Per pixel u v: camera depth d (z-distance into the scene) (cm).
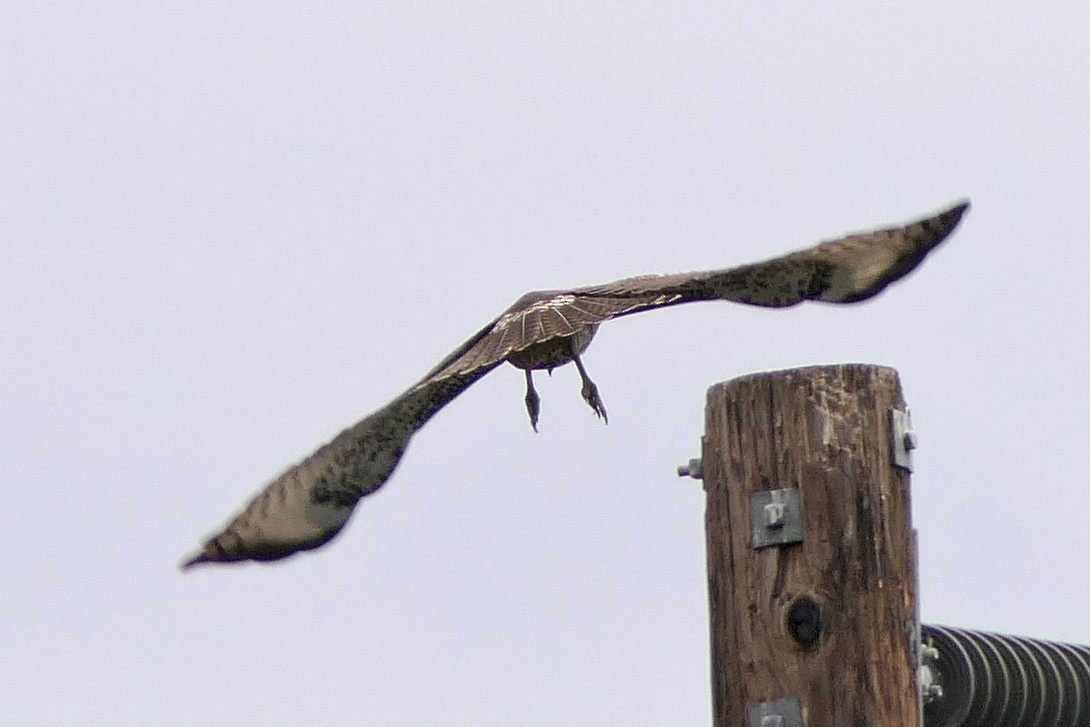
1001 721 1566
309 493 1133
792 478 1451
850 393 1455
